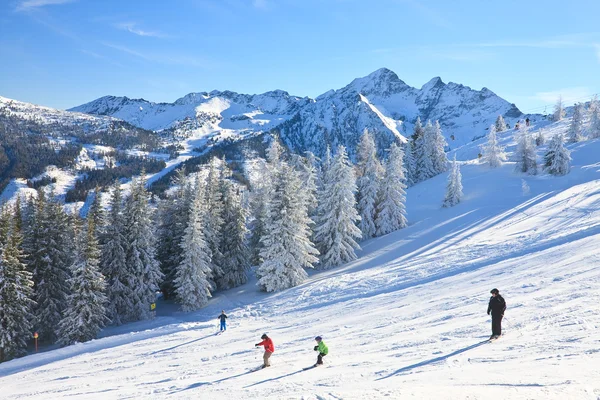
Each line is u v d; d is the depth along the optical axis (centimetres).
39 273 3709
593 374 807
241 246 4716
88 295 3353
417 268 3434
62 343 3309
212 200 4650
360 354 1445
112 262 3888
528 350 1079
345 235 4616
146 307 3953
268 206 4156
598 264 2169
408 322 1881
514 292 1967
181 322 3628
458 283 2575
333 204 4606
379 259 4469
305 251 4069
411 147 8344
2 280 3172
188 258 4025
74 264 3425
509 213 4878
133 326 3728
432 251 4156
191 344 2342
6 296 3188
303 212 4150
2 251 3259
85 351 2758
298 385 1109
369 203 5434
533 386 772
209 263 4350
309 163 5231
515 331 1315
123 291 3900
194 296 3988
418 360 1186
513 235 3906
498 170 7394
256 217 5025
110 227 3934
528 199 5334
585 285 1805
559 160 6284
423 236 4894
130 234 4006
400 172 5475
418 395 791
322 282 3712
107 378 1756
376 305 2516
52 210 3888
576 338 1113
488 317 1656
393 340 1577
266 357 1504
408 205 6825
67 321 3312
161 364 1920
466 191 6594
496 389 779
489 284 2338
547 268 2383
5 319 3189
